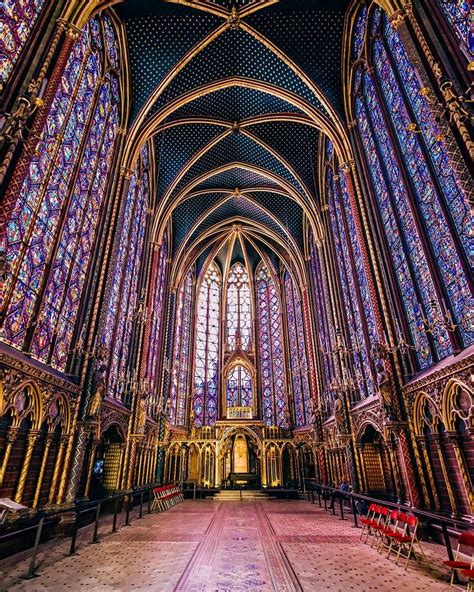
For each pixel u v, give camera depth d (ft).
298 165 65.57
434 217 29.27
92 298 36.96
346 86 48.65
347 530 31.35
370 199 41.88
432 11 26.61
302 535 29.14
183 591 16.16
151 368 59.88
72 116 34.06
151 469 56.85
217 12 44.27
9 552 22.47
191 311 92.58
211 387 88.79
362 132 46.16
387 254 37.83
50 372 27.78
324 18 46.29
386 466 41.14
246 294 100.37
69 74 33.22
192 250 90.63
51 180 29.86
